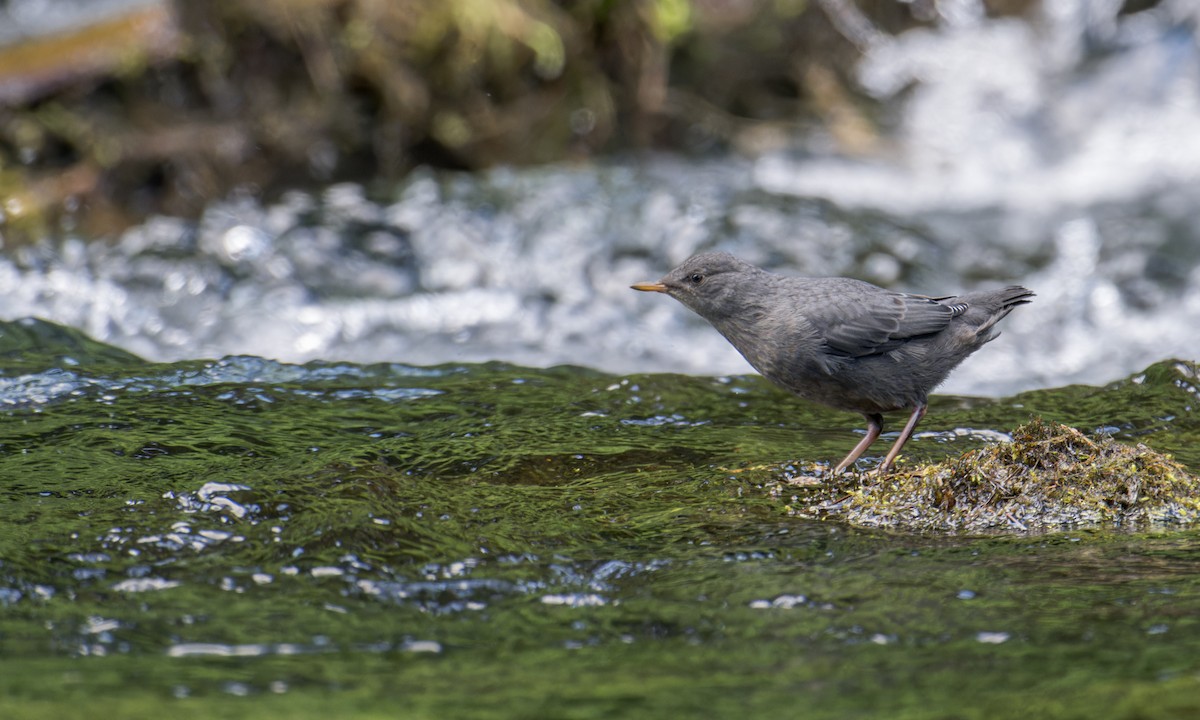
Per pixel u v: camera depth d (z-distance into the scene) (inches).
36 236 573.0
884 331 317.1
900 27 847.7
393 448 332.8
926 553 256.8
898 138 781.9
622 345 504.1
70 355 422.9
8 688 195.3
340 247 566.6
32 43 662.5
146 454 320.5
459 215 595.5
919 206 683.4
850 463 319.0
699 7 773.3
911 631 216.7
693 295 332.2
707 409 383.9
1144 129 761.0
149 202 627.8
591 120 719.7
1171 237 613.3
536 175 638.5
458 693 195.2
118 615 223.8
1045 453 289.1
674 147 749.3
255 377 409.4
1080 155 749.3
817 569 248.2
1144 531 267.3
